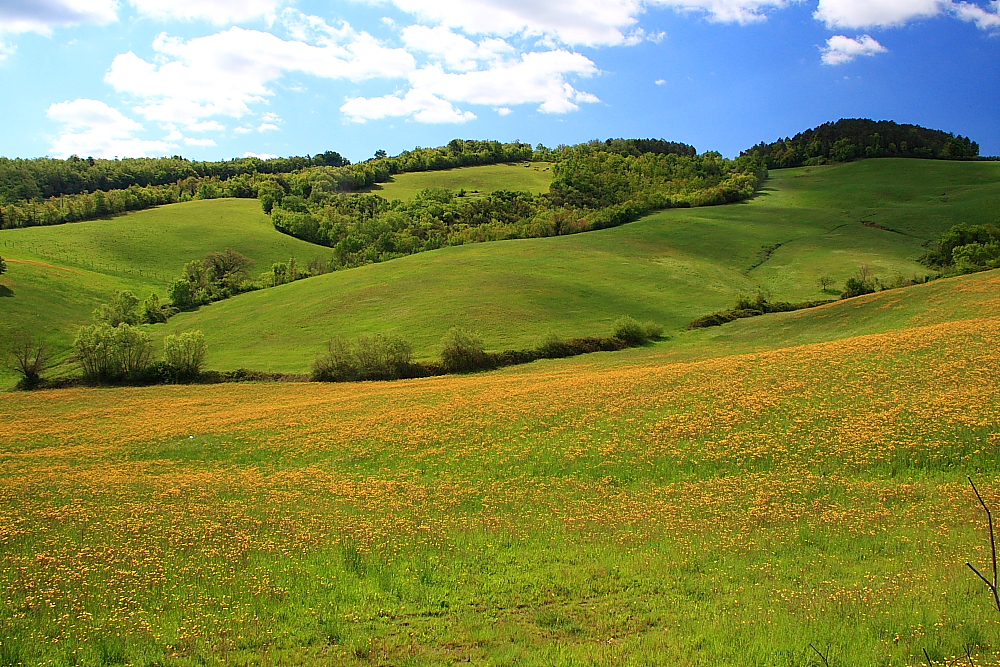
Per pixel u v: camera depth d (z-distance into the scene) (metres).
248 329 94.81
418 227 165.88
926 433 30.27
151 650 15.59
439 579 20.17
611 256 124.06
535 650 15.20
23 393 68.31
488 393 50.12
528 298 95.94
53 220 167.25
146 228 166.88
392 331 85.62
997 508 22.77
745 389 40.91
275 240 165.75
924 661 12.91
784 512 24.89
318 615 17.58
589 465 32.84
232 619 17.27
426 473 34.06
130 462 39.53
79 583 19.72
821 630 14.88
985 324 46.97
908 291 73.12
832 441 31.36
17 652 15.26
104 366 73.44
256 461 38.56
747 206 170.25
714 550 21.75
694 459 31.84
